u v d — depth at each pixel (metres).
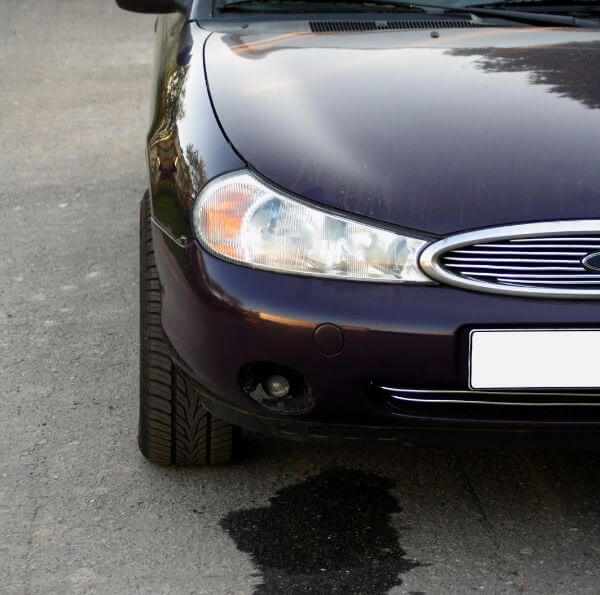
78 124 6.83
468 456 3.11
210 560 2.65
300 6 3.54
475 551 2.67
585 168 2.43
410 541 2.72
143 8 3.78
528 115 2.62
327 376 2.39
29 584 2.56
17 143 6.44
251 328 2.41
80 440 3.22
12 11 10.34
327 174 2.47
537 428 2.42
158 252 2.70
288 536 2.74
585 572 2.58
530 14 3.38
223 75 2.91
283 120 2.64
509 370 2.35
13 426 3.31
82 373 3.65
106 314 4.12
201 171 2.58
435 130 2.57
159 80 3.33
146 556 2.67
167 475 3.03
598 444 2.46
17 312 4.14
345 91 2.76
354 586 2.54
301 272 2.40
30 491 2.96
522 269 2.33
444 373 2.36
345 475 3.02
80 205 5.34
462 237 2.34
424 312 2.34
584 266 2.32
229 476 3.02
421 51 3.03
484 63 2.92
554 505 2.86
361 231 2.38
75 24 9.83
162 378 2.89
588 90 2.74
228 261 2.45
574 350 2.34
